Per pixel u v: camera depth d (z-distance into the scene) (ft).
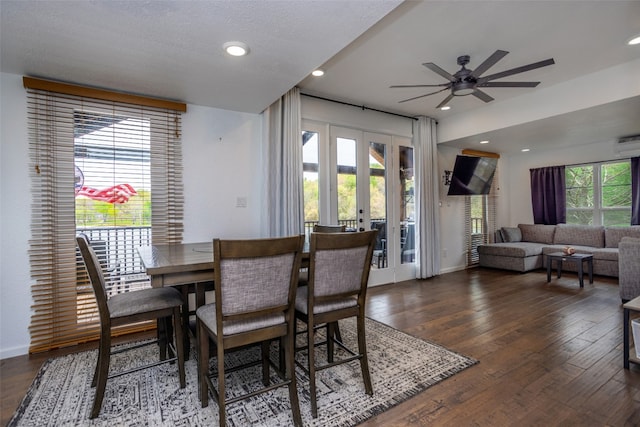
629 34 8.94
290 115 12.03
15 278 8.19
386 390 6.26
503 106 14.35
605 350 7.88
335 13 5.98
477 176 17.84
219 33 6.56
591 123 13.74
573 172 19.36
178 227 10.38
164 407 5.77
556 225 19.53
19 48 6.97
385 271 15.49
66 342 8.66
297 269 5.30
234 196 11.38
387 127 15.64
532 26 8.47
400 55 9.97
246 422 5.33
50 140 8.56
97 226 9.18
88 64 7.77
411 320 10.32
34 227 8.38
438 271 17.10
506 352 7.86
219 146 11.14
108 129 9.36
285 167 11.87
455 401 5.89
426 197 16.53
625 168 17.39
